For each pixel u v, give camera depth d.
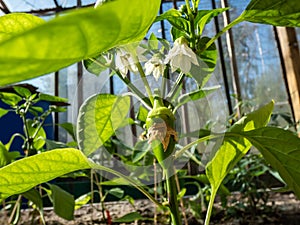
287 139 0.21
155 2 0.10
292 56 0.68
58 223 0.52
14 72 0.08
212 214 0.52
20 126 0.62
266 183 0.61
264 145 0.21
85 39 0.08
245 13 0.20
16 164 0.19
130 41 0.15
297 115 0.67
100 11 0.07
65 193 0.36
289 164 0.21
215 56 0.23
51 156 0.20
